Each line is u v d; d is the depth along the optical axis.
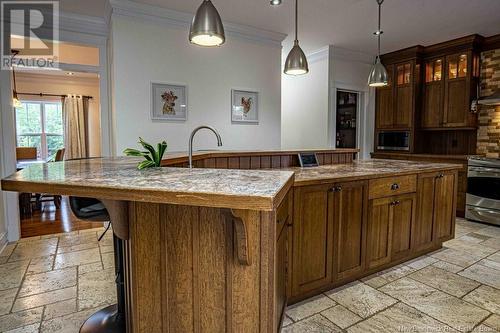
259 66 4.42
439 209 3.15
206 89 4.04
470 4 3.50
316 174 2.44
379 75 3.44
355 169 2.83
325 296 2.30
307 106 5.52
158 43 3.70
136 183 1.20
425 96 5.18
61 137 7.69
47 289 2.43
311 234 2.19
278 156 3.03
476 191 4.33
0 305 2.20
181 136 3.90
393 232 2.72
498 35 4.46
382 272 2.71
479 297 2.30
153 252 1.38
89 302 2.24
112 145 3.84
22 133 7.26
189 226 1.36
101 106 4.07
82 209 1.84
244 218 1.22
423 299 2.27
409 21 4.00
